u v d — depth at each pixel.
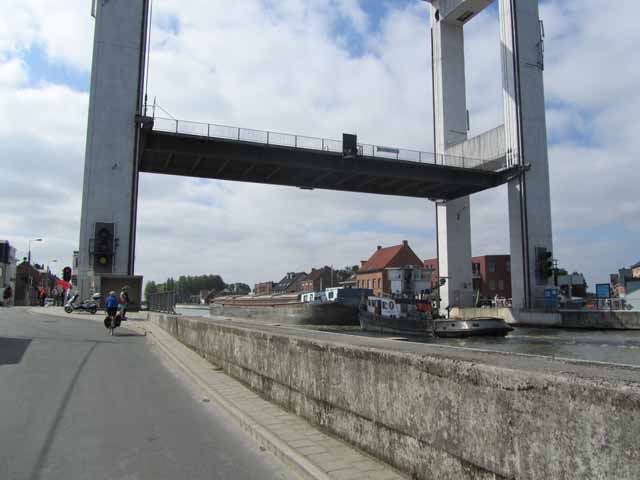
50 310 40.47
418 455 4.27
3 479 4.89
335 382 5.87
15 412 7.42
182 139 45.59
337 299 49.44
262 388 8.48
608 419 2.63
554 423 2.96
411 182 55.38
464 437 3.71
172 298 28.52
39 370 11.09
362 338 6.80
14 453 5.63
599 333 40.44
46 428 6.64
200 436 6.46
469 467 3.65
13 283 94.50
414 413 4.35
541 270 52.25
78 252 40.91
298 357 7.00
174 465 5.37
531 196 53.09
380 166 52.12
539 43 55.84
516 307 52.81
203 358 13.38
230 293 198.12
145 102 44.38
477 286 95.00
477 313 56.75
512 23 55.22
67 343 16.53
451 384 3.88
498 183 56.06
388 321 41.28
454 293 62.34
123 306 26.47
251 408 7.52
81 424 6.90
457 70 64.38
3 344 15.31
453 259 63.03
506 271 93.25
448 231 63.53
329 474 4.60
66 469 5.19
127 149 42.94
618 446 2.57
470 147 60.31
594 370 3.17
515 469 3.23
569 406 2.87
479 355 4.25
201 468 5.28
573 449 2.82
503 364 3.60
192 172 52.91
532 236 52.62
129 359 13.57
